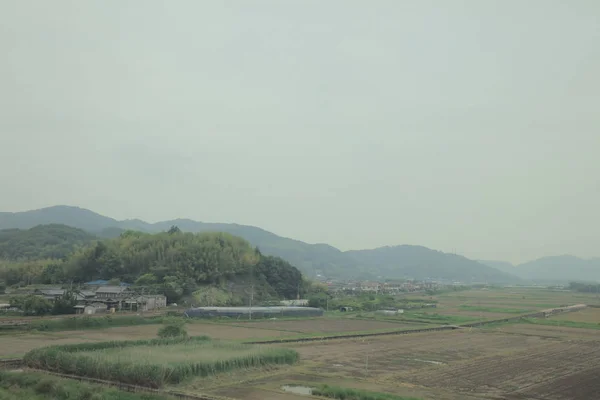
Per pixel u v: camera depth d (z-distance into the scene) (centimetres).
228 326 8569
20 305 8731
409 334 8025
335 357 5459
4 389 3341
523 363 5294
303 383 4069
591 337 7825
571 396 3866
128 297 10525
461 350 6206
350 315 11656
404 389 3941
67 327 7188
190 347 4938
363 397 3531
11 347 5275
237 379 4122
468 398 3706
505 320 10819
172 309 10638
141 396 3388
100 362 3872
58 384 3362
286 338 6825
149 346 5019
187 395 3488
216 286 13050
